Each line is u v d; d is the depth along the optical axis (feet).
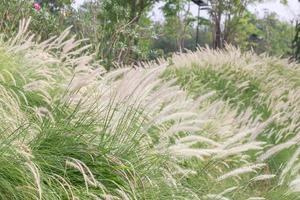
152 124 14.89
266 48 154.40
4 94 14.24
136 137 13.89
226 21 106.32
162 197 12.34
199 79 36.60
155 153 13.41
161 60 39.78
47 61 18.21
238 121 22.12
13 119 12.57
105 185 11.95
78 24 35.70
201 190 13.84
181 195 12.82
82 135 12.42
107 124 13.01
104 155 12.18
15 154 10.78
